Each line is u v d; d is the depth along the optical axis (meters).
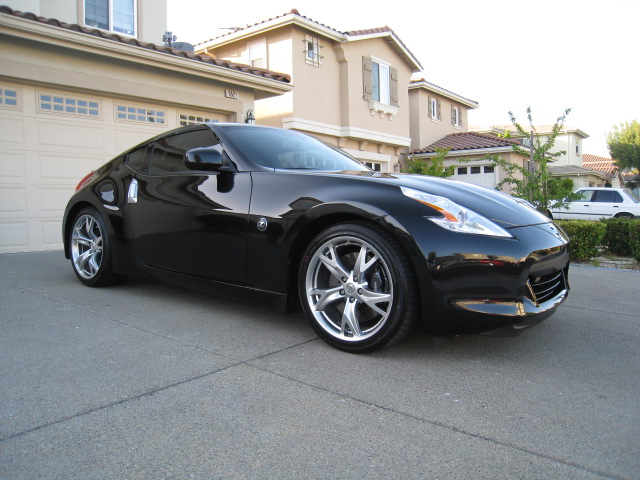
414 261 2.42
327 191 2.74
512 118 8.84
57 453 1.68
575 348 2.86
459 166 18.48
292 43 12.51
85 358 2.54
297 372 2.42
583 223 6.82
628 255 7.46
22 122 6.34
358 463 1.67
